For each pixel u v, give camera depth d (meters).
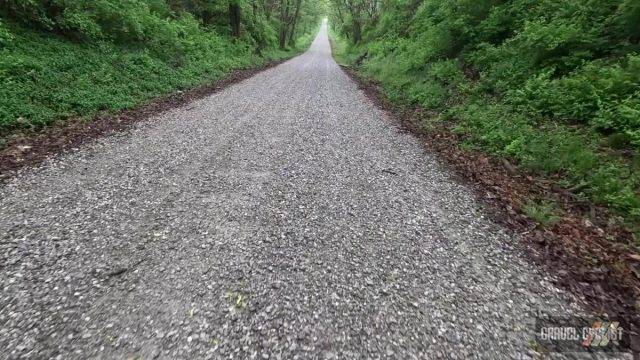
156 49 15.49
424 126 9.98
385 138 9.03
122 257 3.99
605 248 4.50
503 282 3.95
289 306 3.45
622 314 3.54
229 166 6.66
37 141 6.98
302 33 70.81
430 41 16.38
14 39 9.60
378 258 4.25
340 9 48.12
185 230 4.57
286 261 4.09
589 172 5.91
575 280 4.00
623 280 3.97
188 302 3.42
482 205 5.65
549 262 4.30
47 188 5.36
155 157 6.85
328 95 15.02
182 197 5.39
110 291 3.50
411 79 15.64
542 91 8.44
